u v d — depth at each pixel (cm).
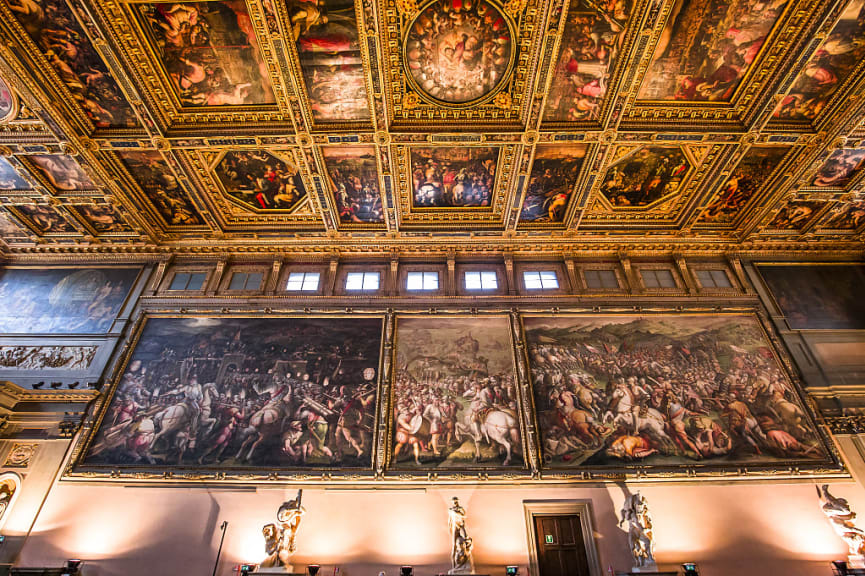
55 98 1131
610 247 1659
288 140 1272
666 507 1209
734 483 1240
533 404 1353
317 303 1550
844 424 1334
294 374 1409
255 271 1634
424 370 1420
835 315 1552
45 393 1338
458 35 1051
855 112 1188
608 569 1127
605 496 1220
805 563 1141
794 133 1252
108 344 1463
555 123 1238
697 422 1333
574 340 1484
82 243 1641
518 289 1591
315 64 1092
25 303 1545
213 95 1173
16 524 1165
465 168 1407
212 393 1372
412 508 1205
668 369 1428
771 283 1622
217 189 1451
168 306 1539
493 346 1466
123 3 953
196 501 1208
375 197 1500
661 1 962
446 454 1277
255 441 1293
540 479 1238
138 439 1291
